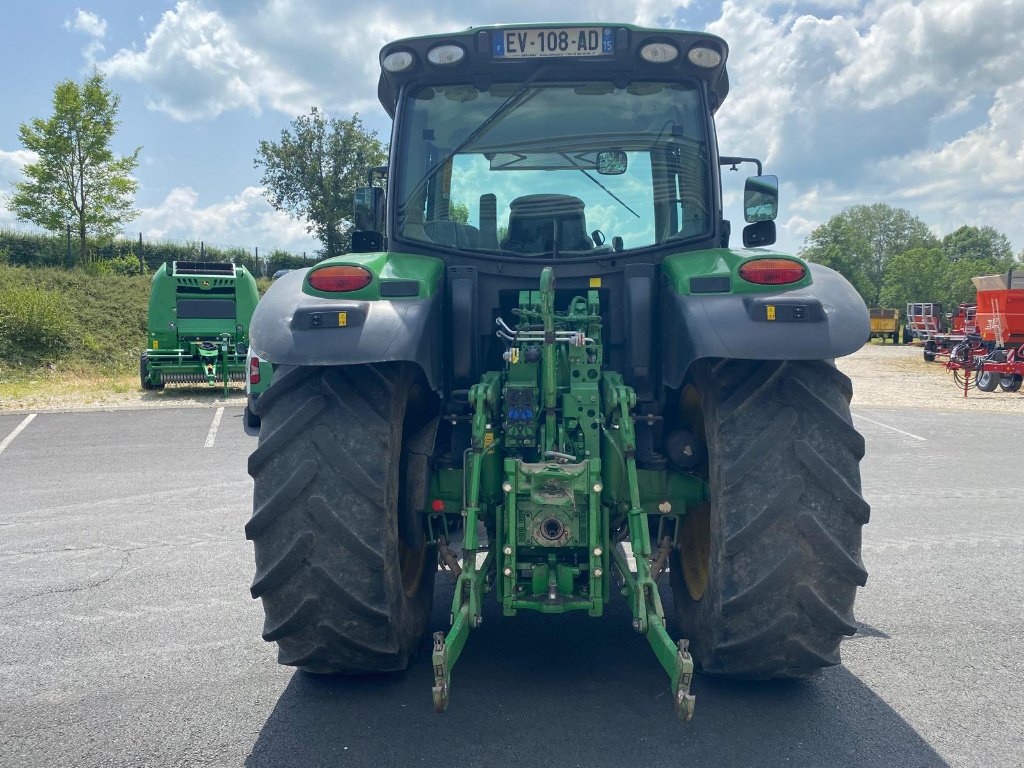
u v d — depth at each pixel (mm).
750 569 2848
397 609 3027
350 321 2873
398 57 3684
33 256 33438
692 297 3035
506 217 3729
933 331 35281
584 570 3082
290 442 2945
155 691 3398
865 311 2941
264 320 3020
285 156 43500
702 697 3264
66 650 3883
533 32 3625
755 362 2996
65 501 7441
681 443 3330
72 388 17984
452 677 3465
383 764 2779
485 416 3098
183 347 17094
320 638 3016
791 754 2830
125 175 32125
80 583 4988
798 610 2861
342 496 2902
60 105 30609
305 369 3039
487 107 3756
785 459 2844
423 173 3768
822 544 2811
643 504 3441
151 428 12070
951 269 79375
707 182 3725
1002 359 19109
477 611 2982
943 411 14992
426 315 3029
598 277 3648
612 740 2920
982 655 3754
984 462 9711
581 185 3723
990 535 6145
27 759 2852
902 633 4043
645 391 3492
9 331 22375
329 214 43875
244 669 3617
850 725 3041
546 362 3104
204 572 5211
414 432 3461
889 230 106938
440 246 3713
